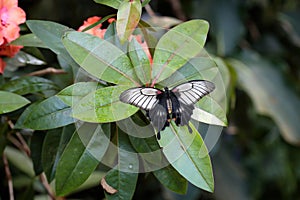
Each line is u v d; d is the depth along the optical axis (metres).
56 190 1.40
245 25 2.69
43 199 2.03
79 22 2.25
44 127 1.39
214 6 2.46
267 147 2.69
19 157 1.94
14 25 1.49
